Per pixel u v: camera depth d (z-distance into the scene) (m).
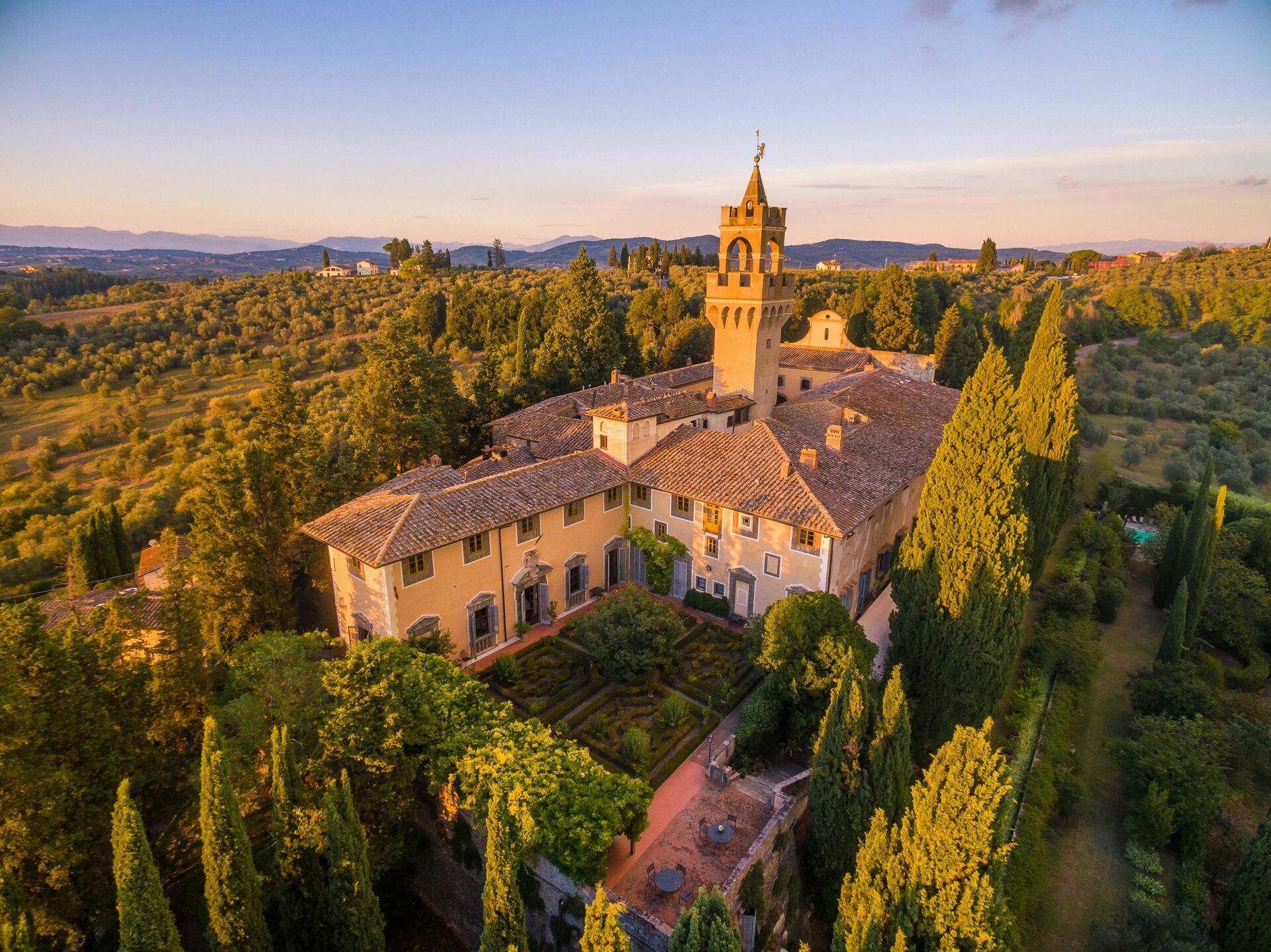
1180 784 34.66
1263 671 47.81
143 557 56.50
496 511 40.62
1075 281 170.50
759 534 43.59
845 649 32.62
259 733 27.62
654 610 37.94
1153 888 31.33
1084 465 74.38
